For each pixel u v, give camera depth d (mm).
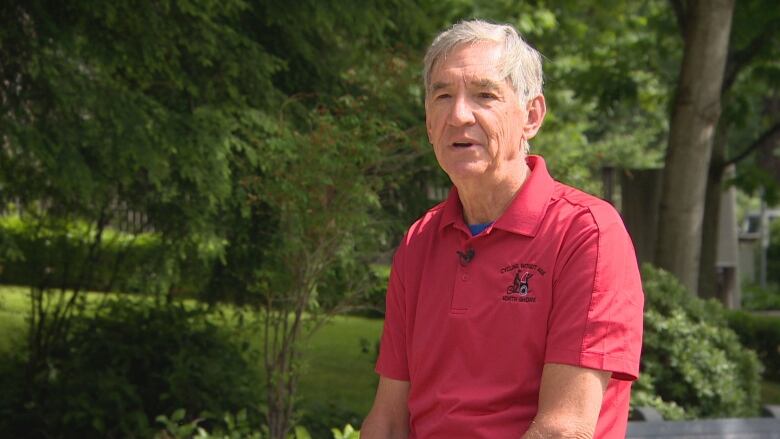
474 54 2266
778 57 10320
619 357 2146
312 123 6465
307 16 6949
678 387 6555
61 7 5941
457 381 2309
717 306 7340
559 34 12125
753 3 9555
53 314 7293
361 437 2580
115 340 6887
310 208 5785
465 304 2293
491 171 2285
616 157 18016
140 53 6078
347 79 7164
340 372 9727
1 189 6648
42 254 7211
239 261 6820
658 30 11266
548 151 9844
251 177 5973
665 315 6871
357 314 13422
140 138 5746
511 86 2273
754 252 22797
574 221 2223
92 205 6844
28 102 5734
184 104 6562
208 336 7023
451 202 2412
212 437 5617
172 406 6500
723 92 10195
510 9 10898
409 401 2461
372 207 6570
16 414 6574
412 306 2475
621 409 2281
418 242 2488
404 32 7738
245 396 6586
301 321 6289
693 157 8398
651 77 11828
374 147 5824
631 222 10062
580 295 2160
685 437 3770
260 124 6367
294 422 6074
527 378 2230
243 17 7047
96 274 7398
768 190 10922
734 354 6973
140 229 7027
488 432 2238
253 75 6613
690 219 8430
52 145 5512
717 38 8336
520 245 2258
